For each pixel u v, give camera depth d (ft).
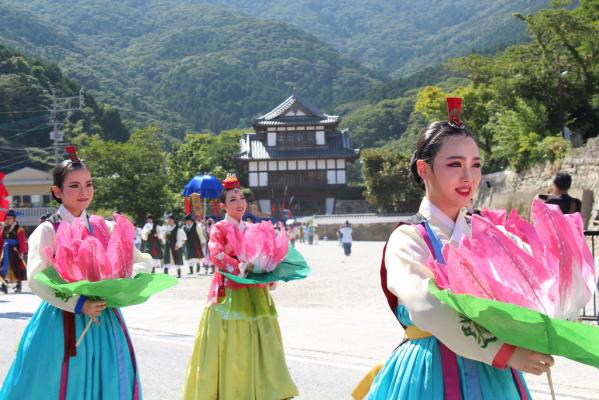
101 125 309.63
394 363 9.99
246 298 19.63
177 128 501.56
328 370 24.57
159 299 48.01
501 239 8.91
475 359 8.72
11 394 14.14
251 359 19.24
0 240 56.70
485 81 145.48
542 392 20.83
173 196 181.78
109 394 14.12
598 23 124.36
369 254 108.06
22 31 614.34
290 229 153.89
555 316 8.64
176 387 23.06
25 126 256.93
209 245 19.94
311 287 54.39
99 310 13.65
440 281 8.95
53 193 15.46
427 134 10.20
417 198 214.48
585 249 8.98
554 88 128.67
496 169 145.07
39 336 14.28
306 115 236.63
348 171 375.45
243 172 277.03
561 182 26.45
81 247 13.70
